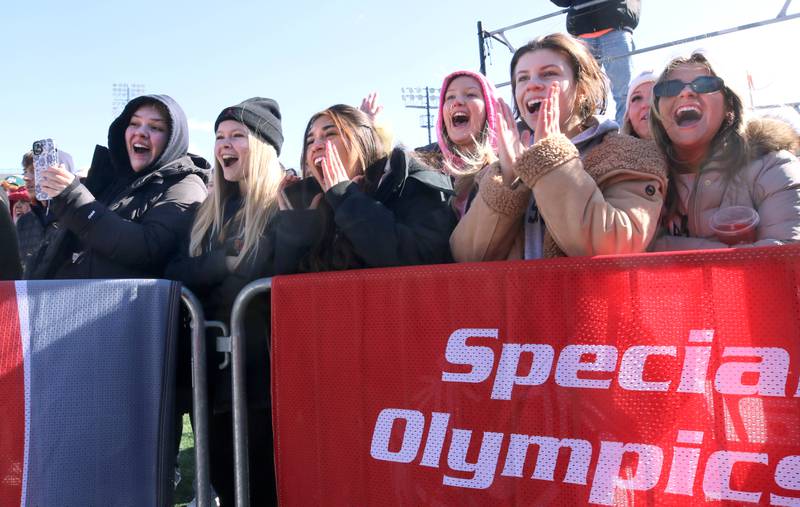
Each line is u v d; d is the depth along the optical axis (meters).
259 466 2.08
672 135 1.86
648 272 1.42
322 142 2.18
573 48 2.06
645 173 1.66
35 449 1.83
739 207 1.70
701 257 1.38
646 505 1.39
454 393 1.59
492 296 1.56
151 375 1.89
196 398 1.95
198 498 1.94
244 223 2.28
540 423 1.50
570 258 1.49
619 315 1.44
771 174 1.74
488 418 1.55
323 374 1.75
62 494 1.82
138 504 1.85
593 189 1.60
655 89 1.89
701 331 1.37
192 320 1.97
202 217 2.44
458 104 2.60
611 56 5.69
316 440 1.75
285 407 1.79
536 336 1.51
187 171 2.77
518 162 1.66
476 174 2.18
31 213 3.89
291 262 2.02
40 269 2.59
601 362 1.45
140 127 2.75
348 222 1.86
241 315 1.90
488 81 2.63
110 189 2.88
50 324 1.87
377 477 1.66
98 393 1.86
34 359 1.85
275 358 1.81
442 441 1.59
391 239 1.84
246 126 2.42
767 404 1.31
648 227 1.62
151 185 2.67
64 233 2.58
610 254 1.58
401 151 2.09
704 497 1.34
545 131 1.67
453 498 1.57
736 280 1.35
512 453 1.52
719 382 1.35
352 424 1.70
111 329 1.88
